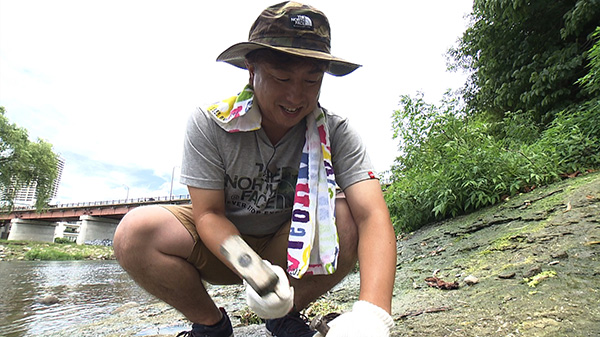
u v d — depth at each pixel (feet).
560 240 7.50
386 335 2.78
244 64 4.48
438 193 13.84
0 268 41.50
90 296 18.24
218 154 4.39
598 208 8.45
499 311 5.20
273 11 3.81
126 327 8.93
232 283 5.14
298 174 4.41
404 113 15.46
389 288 3.33
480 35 22.57
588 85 13.98
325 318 4.78
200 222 4.21
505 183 12.71
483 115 22.17
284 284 3.16
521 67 20.48
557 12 19.30
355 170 4.33
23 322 11.96
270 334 4.86
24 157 99.14
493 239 9.20
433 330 5.01
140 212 4.43
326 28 3.90
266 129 4.39
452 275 7.79
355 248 4.59
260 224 4.89
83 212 121.19
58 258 69.56
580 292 5.20
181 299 4.54
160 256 4.36
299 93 3.71
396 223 15.44
